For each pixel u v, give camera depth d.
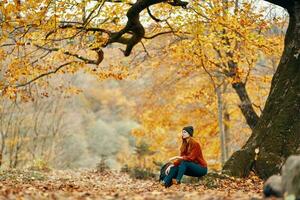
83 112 60.38
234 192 9.44
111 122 67.50
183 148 11.74
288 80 13.00
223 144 22.62
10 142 28.09
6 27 12.69
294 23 13.14
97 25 15.05
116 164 50.94
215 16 15.26
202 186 11.69
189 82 25.92
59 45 15.01
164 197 8.20
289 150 12.29
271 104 13.13
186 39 17.25
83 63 15.30
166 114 27.08
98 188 12.08
